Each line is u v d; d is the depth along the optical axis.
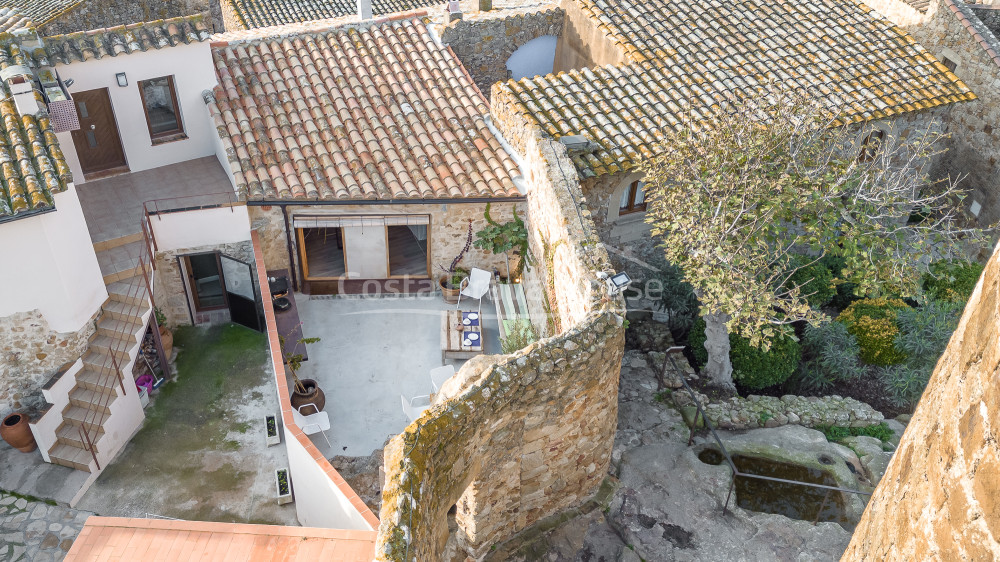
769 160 14.35
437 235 16.81
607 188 16.30
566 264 13.25
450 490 10.20
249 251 16.14
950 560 3.14
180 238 15.37
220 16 27.44
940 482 3.36
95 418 13.56
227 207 15.37
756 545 12.40
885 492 4.30
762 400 15.48
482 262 17.44
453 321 16.12
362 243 16.89
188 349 16.12
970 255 20.23
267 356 16.06
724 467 13.84
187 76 16.20
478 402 10.09
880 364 16.64
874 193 14.38
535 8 20.17
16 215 11.59
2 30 15.54
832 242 14.18
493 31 19.52
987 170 19.55
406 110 17.19
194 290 16.38
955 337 3.79
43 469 13.41
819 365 16.55
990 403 2.99
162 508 13.20
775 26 19.30
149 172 16.70
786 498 13.49
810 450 14.40
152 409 14.89
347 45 18.58
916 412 4.20
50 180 11.91
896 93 18.02
